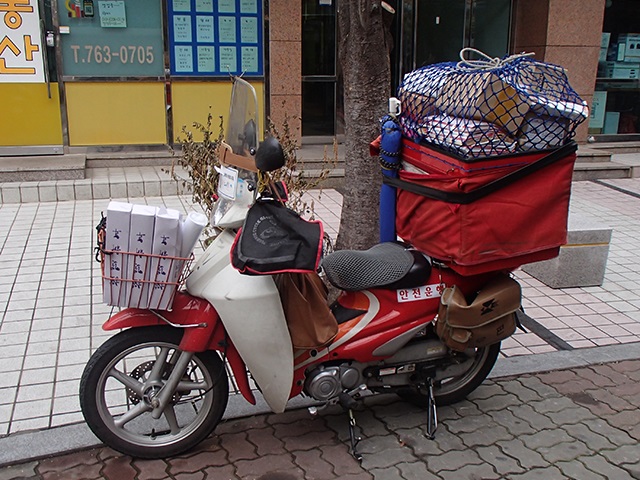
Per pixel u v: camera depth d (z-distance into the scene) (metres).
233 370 3.03
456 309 3.07
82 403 2.89
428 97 3.06
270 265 2.63
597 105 10.73
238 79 3.08
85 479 2.93
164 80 8.84
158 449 3.03
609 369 3.97
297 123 9.38
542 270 5.36
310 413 3.33
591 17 9.70
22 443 3.15
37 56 8.37
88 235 6.28
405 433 3.31
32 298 4.85
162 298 2.76
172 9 8.66
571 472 3.03
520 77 2.89
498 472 3.02
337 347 3.10
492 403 3.60
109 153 8.80
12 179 7.55
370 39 4.02
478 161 2.81
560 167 2.97
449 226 2.95
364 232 4.33
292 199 5.75
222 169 2.98
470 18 10.36
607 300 5.03
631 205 7.85
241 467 3.02
